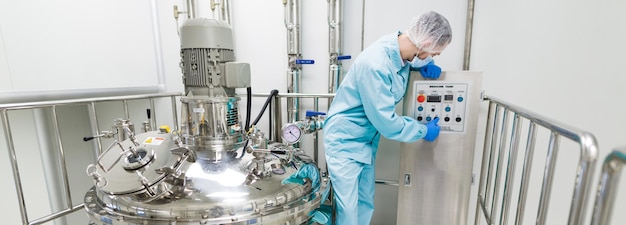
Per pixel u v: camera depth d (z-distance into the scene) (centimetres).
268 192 84
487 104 141
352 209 113
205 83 96
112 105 176
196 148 98
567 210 132
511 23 131
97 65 136
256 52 171
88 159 175
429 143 122
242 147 104
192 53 95
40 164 141
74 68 127
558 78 125
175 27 174
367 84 105
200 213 75
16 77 110
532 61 129
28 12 111
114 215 79
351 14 153
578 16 118
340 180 113
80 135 170
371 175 131
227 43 98
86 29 130
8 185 131
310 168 107
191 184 82
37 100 118
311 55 163
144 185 79
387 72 104
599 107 120
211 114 97
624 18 110
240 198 79
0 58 105
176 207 76
